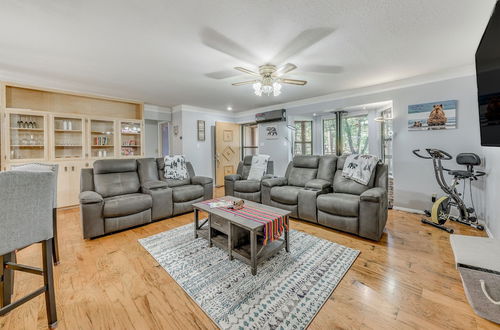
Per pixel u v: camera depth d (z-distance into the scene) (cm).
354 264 196
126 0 160
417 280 172
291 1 164
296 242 242
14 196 109
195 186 367
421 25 196
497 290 122
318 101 461
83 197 248
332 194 295
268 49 240
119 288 164
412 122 341
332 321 132
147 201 296
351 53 251
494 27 138
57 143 398
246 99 479
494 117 149
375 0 163
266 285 166
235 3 165
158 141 634
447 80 310
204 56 256
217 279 175
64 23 189
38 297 154
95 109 448
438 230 273
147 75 320
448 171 285
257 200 371
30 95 375
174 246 234
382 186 279
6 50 239
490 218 252
